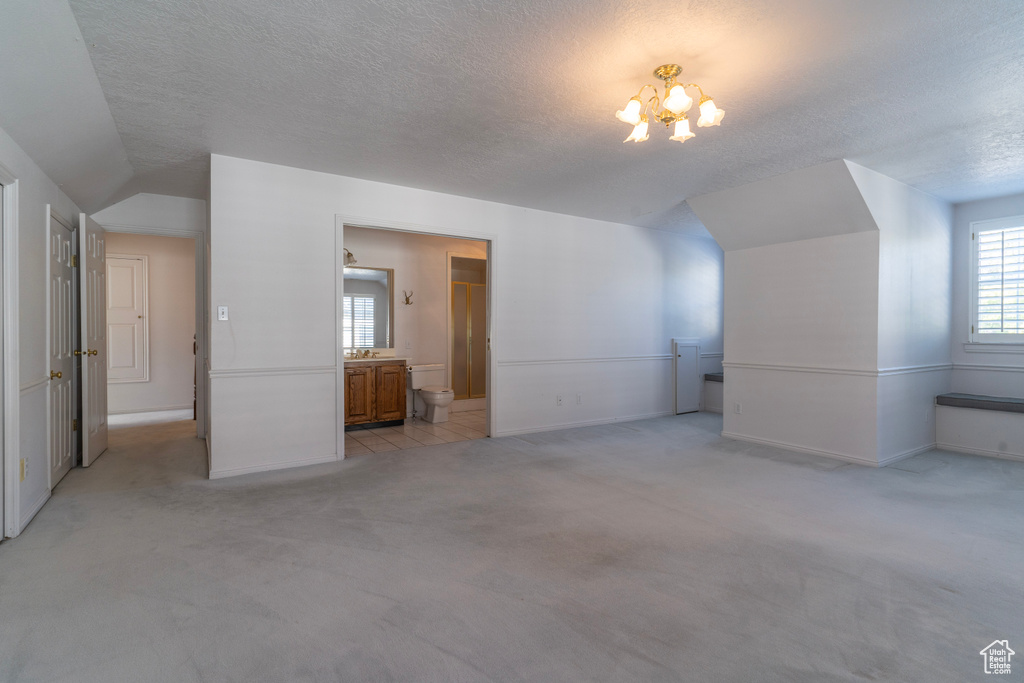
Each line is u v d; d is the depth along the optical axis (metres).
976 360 5.01
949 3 2.03
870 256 4.24
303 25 2.18
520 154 3.81
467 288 7.27
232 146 3.63
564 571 2.39
